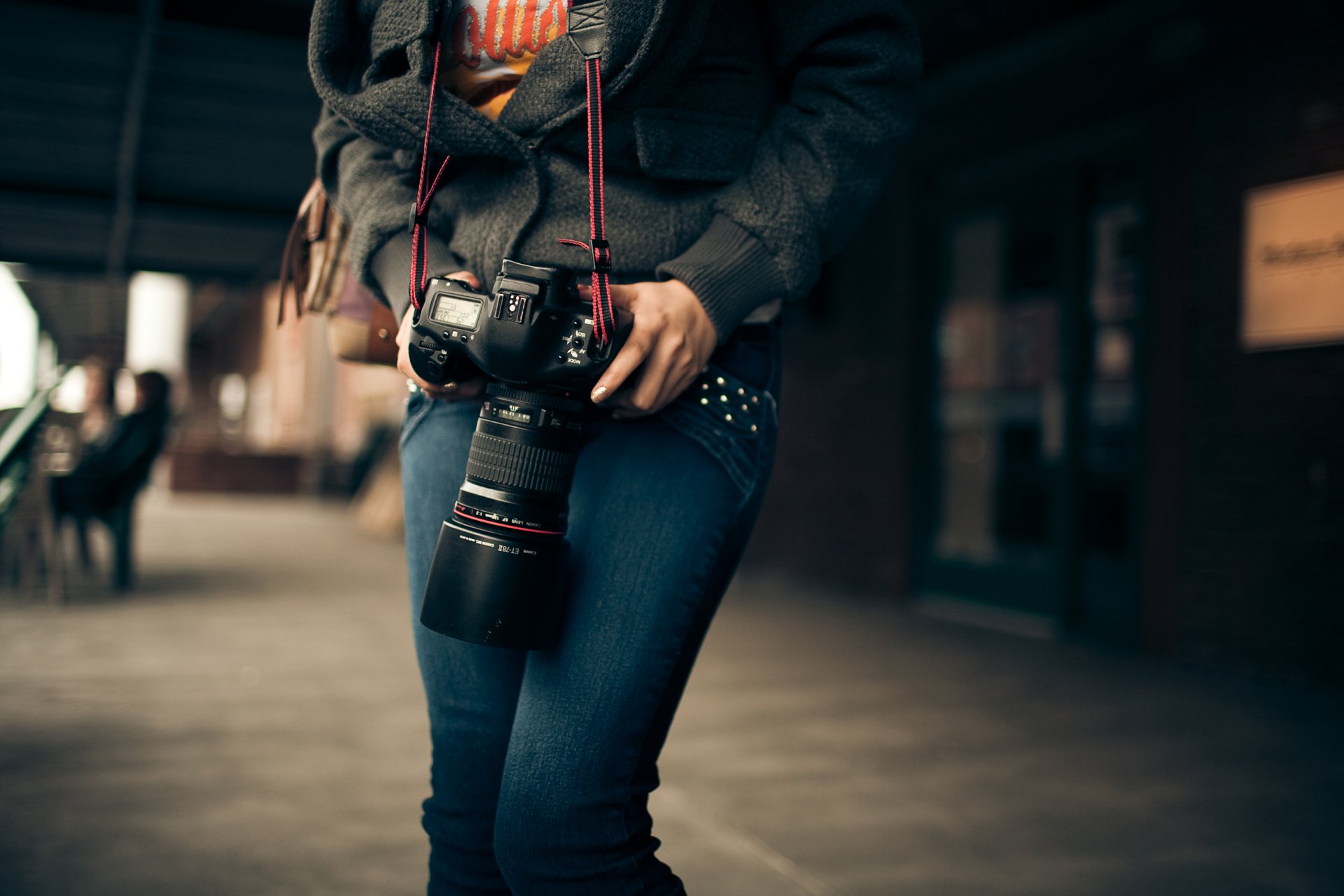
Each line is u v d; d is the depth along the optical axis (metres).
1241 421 4.30
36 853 2.15
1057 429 5.25
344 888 2.01
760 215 0.90
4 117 5.37
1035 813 2.57
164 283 15.98
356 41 1.00
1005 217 5.59
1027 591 5.40
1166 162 4.60
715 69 0.93
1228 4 4.33
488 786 0.98
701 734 3.23
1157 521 4.62
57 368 5.70
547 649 0.89
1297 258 4.09
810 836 2.37
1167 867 2.23
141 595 5.79
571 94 0.88
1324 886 2.14
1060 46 5.05
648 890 0.90
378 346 1.17
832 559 6.65
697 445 0.92
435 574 0.85
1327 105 4.00
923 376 6.11
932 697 3.80
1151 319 4.67
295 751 2.92
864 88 0.95
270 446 18.53
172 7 4.32
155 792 2.55
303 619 5.19
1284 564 4.13
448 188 0.97
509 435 0.84
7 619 4.91
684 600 0.90
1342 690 3.92
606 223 0.91
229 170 6.27
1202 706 3.74
